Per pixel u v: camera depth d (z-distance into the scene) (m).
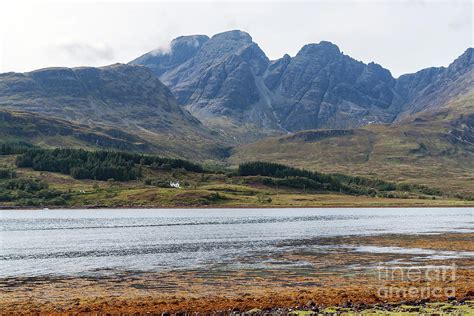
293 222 185.88
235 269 73.75
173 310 48.06
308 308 47.47
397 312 44.91
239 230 149.25
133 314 46.91
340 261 80.00
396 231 138.62
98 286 62.22
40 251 101.06
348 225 166.38
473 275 64.94
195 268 75.50
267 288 58.72
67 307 50.28
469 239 113.00
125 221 197.25
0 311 48.81
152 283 63.72
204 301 51.84
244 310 47.66
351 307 47.72
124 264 81.12
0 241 121.62
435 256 84.38
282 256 87.56
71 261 85.62
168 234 137.75
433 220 192.12
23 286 62.69
